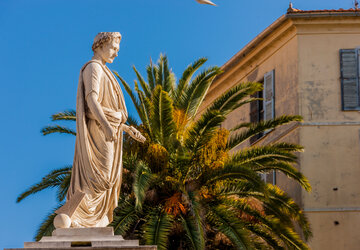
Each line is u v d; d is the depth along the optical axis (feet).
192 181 75.61
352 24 94.73
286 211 76.89
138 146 75.56
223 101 76.79
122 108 32.94
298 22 94.32
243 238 69.05
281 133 95.45
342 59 94.22
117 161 32.24
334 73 93.91
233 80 107.96
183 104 79.71
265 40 99.09
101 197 31.50
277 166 76.74
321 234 88.53
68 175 73.82
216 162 74.43
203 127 73.46
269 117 97.91
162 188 74.95
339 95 93.35
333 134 92.07
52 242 28.25
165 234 67.92
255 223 75.05
